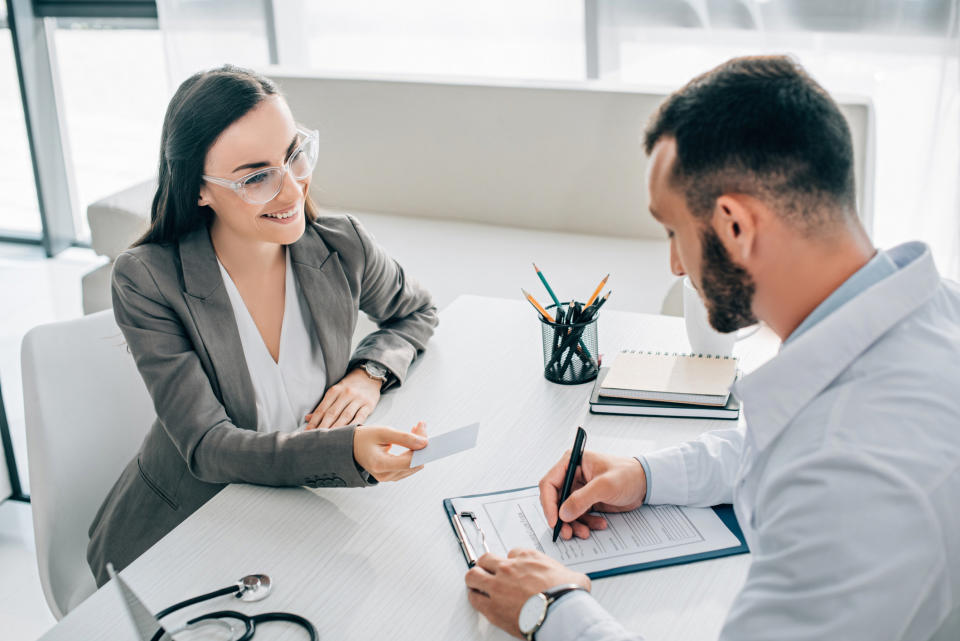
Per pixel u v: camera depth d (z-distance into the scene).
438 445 1.14
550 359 1.43
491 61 3.45
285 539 1.11
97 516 1.46
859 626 0.68
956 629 0.73
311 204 1.51
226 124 1.25
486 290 2.45
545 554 1.05
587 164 2.74
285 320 1.45
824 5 2.87
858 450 0.70
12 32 3.91
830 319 0.76
